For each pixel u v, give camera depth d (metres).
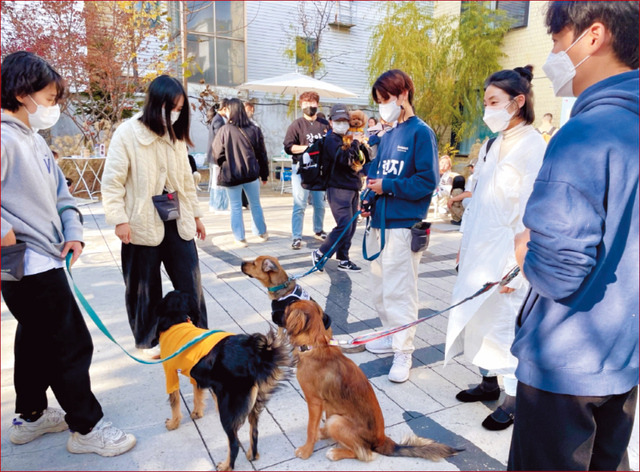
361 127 5.62
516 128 2.58
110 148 3.02
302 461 2.41
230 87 15.25
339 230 5.46
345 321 4.24
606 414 1.51
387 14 15.64
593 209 1.25
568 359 1.37
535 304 1.48
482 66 14.73
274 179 15.42
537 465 1.50
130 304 3.24
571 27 1.42
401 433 2.64
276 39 15.87
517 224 2.55
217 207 9.19
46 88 2.08
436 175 3.06
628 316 1.32
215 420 2.74
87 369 2.36
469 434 2.63
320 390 2.38
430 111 15.38
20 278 1.98
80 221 2.50
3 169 1.99
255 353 2.33
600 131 1.25
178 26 14.11
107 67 10.89
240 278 5.33
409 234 3.09
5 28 10.32
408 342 3.19
